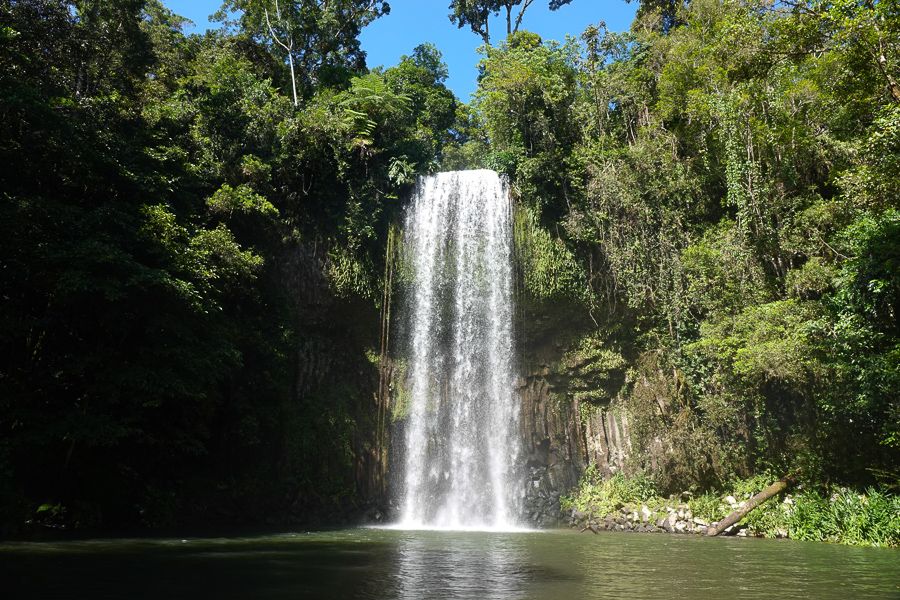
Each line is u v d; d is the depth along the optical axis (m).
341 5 36.19
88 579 8.70
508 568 10.26
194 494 21.27
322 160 25.62
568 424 24.00
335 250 24.92
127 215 17.61
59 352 17.73
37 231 16.11
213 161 24.06
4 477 14.95
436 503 23.72
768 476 19.14
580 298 24.17
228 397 22.50
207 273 19.16
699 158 24.86
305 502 22.39
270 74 34.97
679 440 20.73
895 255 16.53
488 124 29.50
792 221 20.88
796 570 10.23
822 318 17.77
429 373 25.17
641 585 8.49
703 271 21.88
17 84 17.12
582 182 25.23
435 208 26.91
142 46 26.59
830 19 15.23
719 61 18.45
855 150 19.59
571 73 28.47
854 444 17.55
